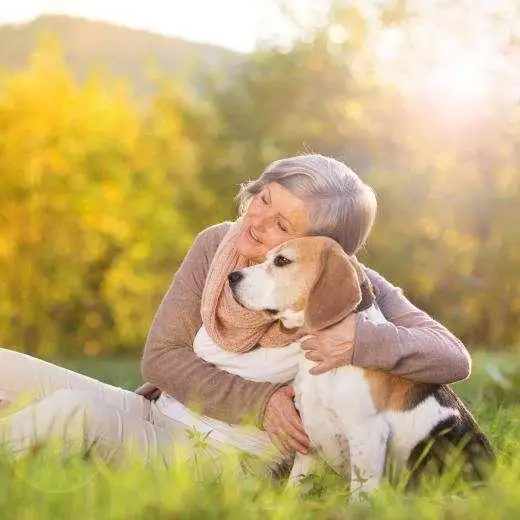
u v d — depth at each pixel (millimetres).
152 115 20516
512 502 2682
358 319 3342
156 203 19281
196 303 3545
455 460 3410
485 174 17859
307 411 3377
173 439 3379
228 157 21344
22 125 18203
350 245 3543
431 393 3504
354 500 3031
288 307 3393
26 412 3189
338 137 20500
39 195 18141
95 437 3230
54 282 18531
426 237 19250
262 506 2662
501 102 16516
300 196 3426
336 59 20891
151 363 3531
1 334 18359
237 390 3412
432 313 19750
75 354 18844
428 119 18641
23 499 2537
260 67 21766
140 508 2477
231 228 3580
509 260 18719
